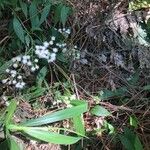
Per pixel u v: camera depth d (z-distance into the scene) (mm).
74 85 441
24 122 395
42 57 428
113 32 478
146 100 442
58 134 383
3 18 465
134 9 496
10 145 372
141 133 422
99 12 487
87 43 472
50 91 431
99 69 462
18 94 430
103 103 437
